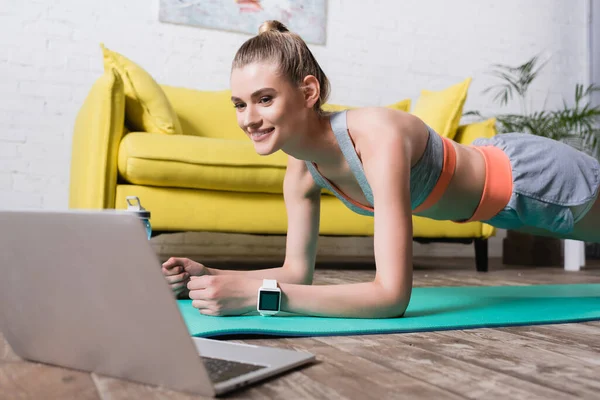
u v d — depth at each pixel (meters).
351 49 4.18
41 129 3.49
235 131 3.34
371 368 0.84
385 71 4.28
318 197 1.53
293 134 1.19
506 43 4.65
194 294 1.17
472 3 4.55
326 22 4.10
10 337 0.85
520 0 4.70
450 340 1.07
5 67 3.41
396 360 0.89
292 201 1.51
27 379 0.76
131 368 0.73
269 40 1.17
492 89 4.60
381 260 1.21
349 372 0.81
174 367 0.69
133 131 2.86
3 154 3.41
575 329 1.22
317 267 3.14
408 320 1.21
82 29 3.56
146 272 0.64
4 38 3.41
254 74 1.15
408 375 0.80
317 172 1.40
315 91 1.20
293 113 1.18
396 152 1.20
